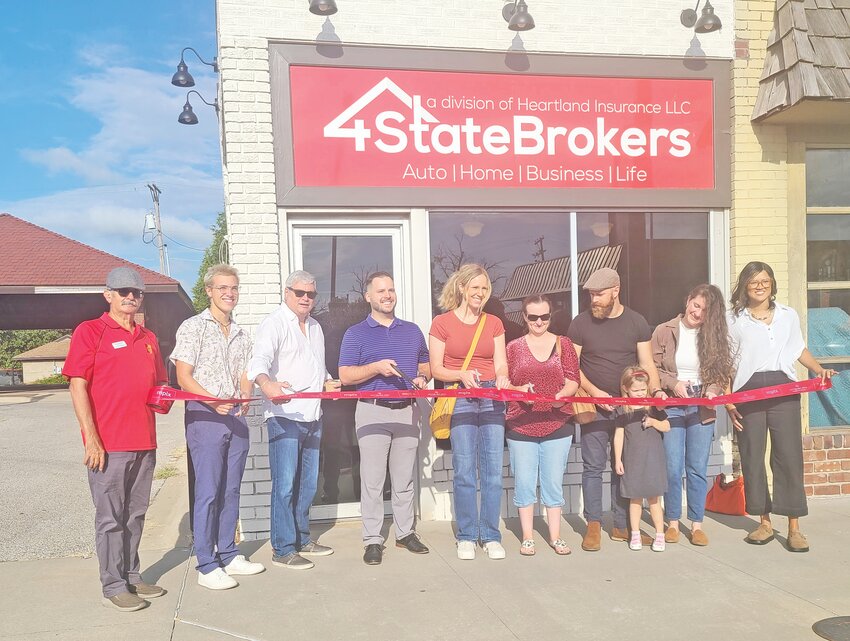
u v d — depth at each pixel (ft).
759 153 20.25
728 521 18.48
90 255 73.26
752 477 16.28
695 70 20.03
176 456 34.81
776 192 20.31
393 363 14.80
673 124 19.99
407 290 19.04
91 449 12.53
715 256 20.43
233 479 14.39
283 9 17.80
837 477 20.31
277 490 15.11
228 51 17.56
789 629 11.89
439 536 17.35
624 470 15.79
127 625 12.31
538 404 15.52
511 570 14.80
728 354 15.94
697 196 20.10
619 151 19.74
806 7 19.33
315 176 18.07
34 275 69.62
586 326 16.19
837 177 21.11
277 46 17.79
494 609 12.80
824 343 21.07
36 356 156.66
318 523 18.65
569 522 18.67
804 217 20.71
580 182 19.52
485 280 15.34
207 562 13.94
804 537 15.98
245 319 17.78
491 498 15.70
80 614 12.83
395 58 18.42
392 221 18.90
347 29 18.15
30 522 21.35
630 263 20.11
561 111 19.38
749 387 16.12
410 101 18.53
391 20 18.38
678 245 20.38
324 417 18.71
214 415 13.78
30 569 15.60
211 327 13.97
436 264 19.10
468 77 18.86
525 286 19.49
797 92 18.35
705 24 18.88
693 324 16.38
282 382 14.12
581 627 12.03
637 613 12.59
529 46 19.15
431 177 18.69
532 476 15.72
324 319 18.84
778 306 16.44
